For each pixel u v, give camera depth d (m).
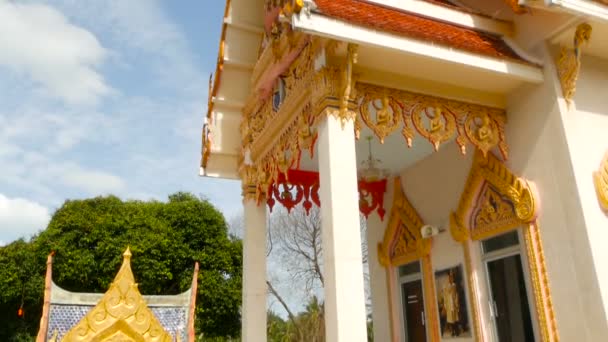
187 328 6.75
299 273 29.50
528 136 6.92
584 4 5.93
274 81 8.15
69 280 16.98
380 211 10.73
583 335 5.93
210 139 9.89
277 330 31.95
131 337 5.16
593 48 6.92
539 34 6.86
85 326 5.00
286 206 9.81
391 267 10.44
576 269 6.10
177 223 19.19
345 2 6.06
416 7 6.88
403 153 9.41
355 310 5.02
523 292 7.12
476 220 8.15
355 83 6.13
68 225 17.70
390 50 5.70
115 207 18.98
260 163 8.92
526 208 6.78
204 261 18.66
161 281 17.64
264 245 9.09
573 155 6.31
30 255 17.50
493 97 7.21
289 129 7.36
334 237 5.22
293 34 6.58
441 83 6.78
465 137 6.87
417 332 9.64
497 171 7.44
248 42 9.69
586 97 6.81
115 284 5.27
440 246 9.00
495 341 7.61
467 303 8.14
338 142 5.62
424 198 9.58
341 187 5.44
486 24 7.31
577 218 6.12
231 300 18.55
